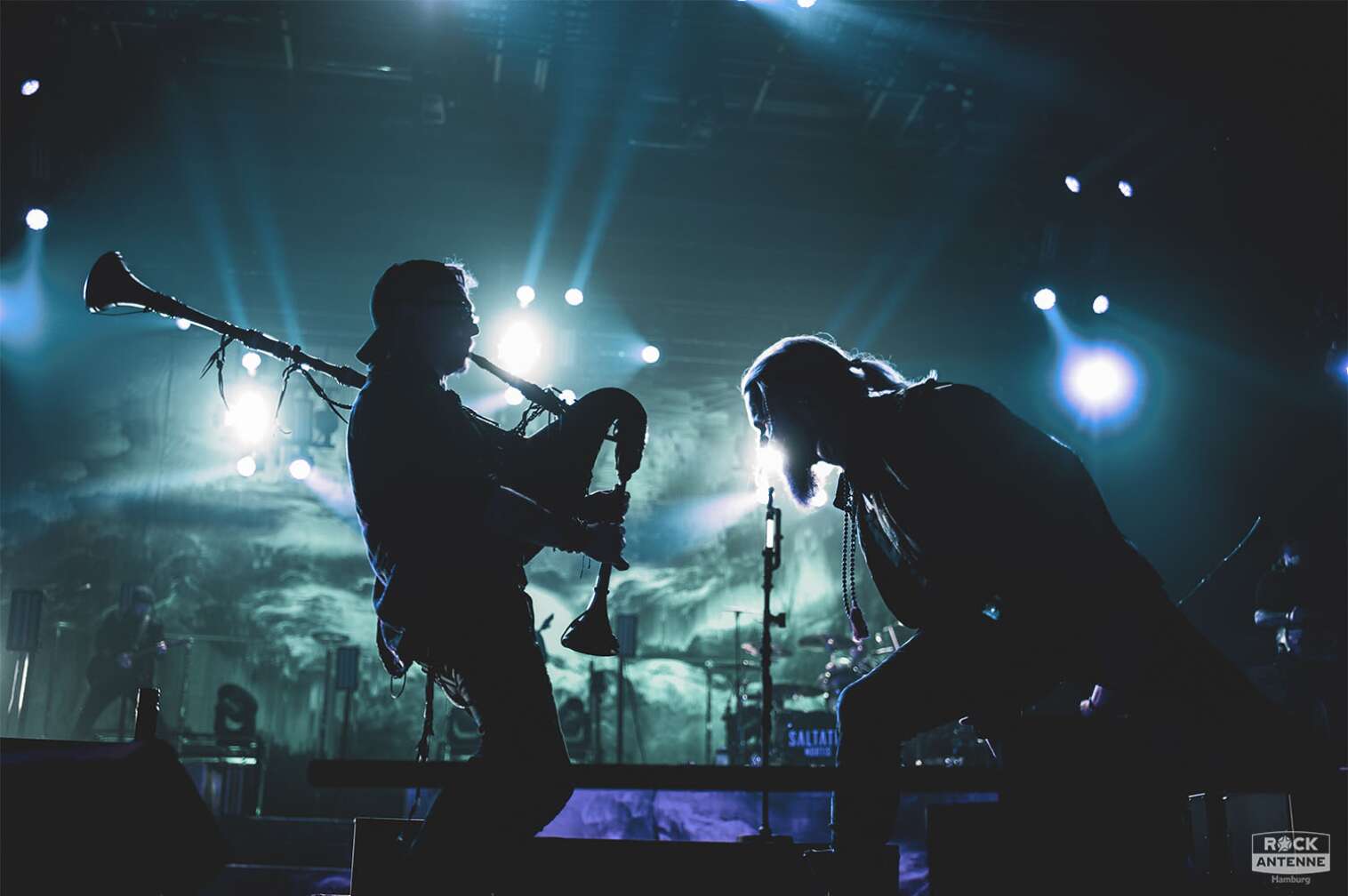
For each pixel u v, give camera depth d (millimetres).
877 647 10781
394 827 2279
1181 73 9078
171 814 2195
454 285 2447
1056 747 2447
